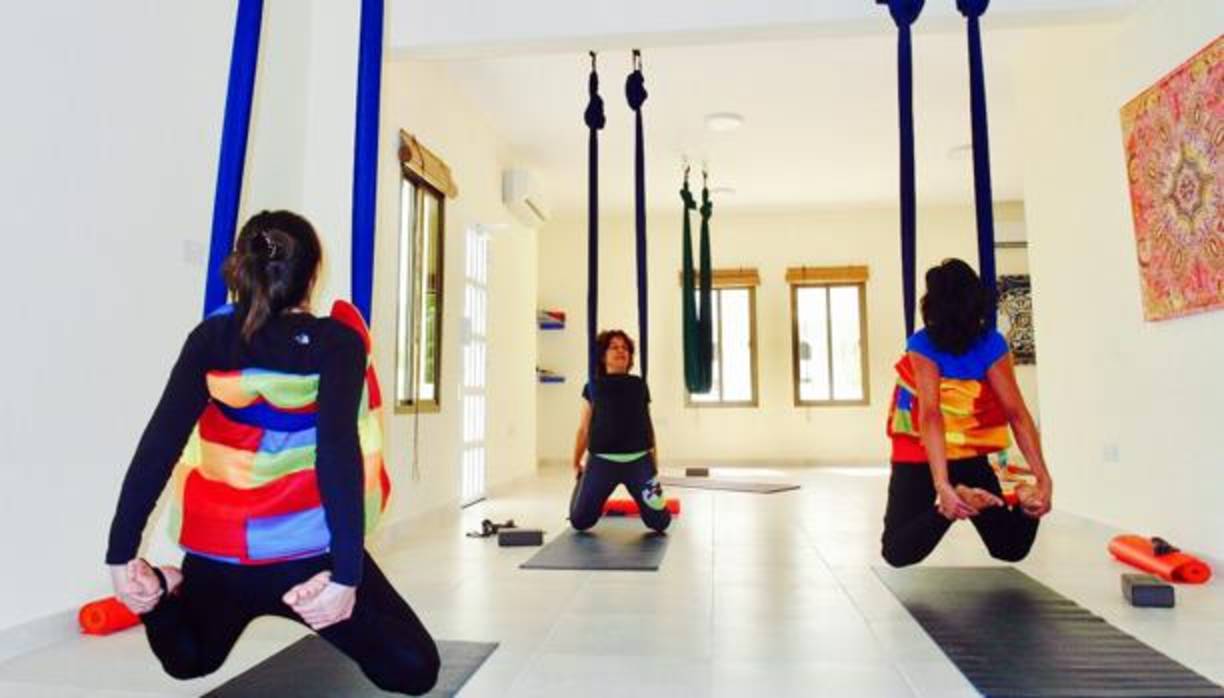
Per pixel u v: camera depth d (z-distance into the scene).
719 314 9.16
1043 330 4.58
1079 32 3.99
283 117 3.34
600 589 2.86
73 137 2.30
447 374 4.96
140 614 1.28
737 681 1.89
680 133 6.26
